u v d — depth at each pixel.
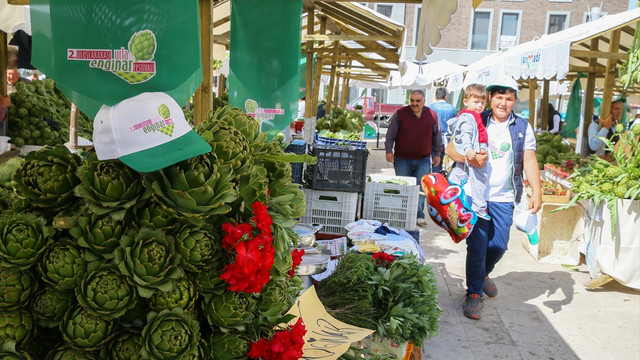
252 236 1.28
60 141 5.07
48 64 1.20
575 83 10.51
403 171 6.44
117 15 1.16
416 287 2.59
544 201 5.48
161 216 1.18
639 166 4.70
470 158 3.79
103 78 1.17
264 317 1.37
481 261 4.01
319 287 2.52
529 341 3.71
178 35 1.19
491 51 25.20
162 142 1.17
